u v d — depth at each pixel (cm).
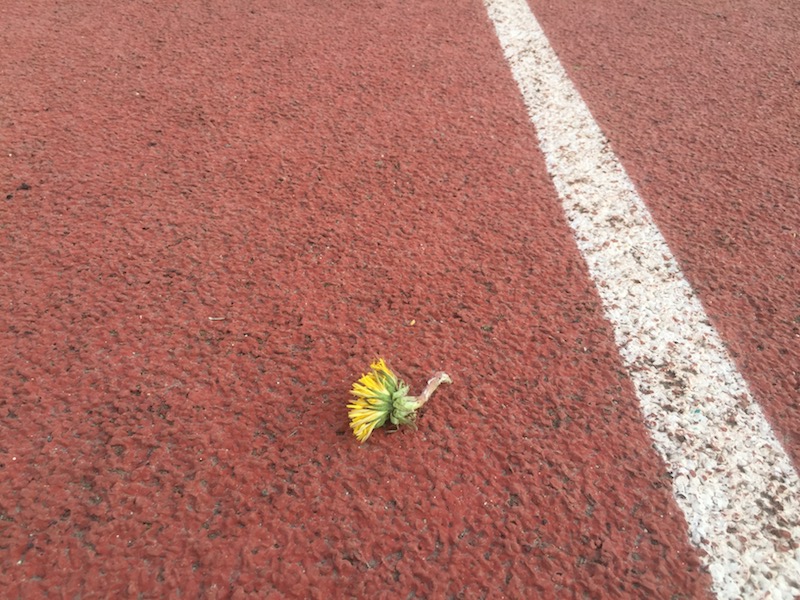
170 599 23
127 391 30
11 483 26
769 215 39
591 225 39
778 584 24
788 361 31
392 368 31
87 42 56
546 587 24
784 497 26
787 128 46
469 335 32
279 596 23
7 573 24
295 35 58
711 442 28
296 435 28
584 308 34
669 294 35
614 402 30
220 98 49
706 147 45
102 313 33
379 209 40
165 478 27
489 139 46
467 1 64
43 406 29
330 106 49
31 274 35
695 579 24
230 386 30
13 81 50
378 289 35
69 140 45
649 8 62
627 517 26
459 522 25
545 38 58
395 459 27
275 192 41
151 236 37
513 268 36
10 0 62
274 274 35
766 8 62
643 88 51
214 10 61
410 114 48
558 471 27
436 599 23
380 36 58
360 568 24
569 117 48
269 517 25
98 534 25
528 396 30
